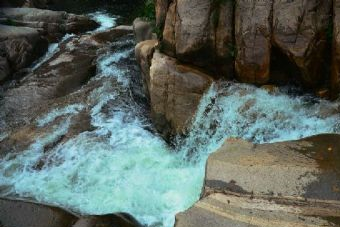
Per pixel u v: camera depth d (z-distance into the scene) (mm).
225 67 7328
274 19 6688
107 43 12688
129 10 17188
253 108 6895
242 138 6375
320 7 6574
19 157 7590
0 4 15422
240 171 5215
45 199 6496
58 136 8047
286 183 5008
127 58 11367
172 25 7602
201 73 7340
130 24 15227
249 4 6809
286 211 4711
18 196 6613
